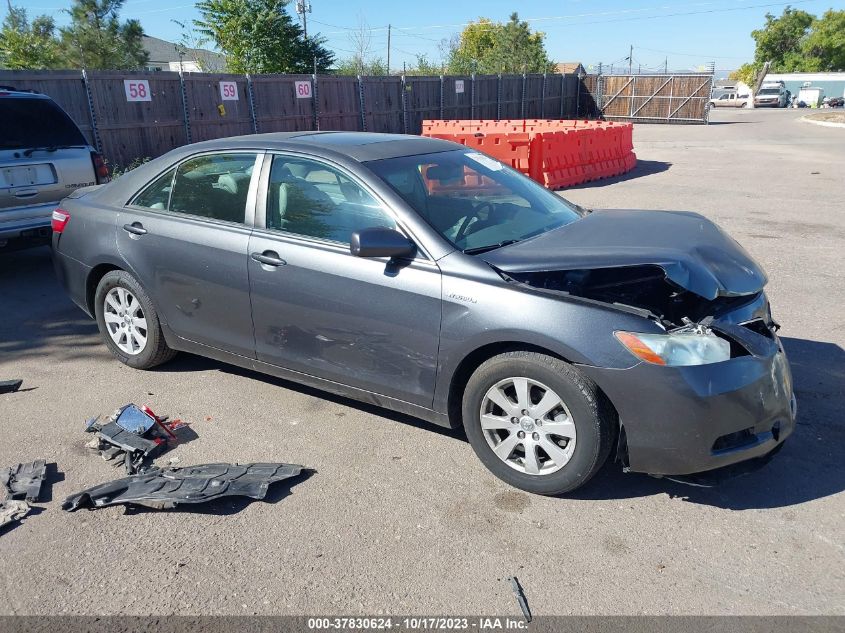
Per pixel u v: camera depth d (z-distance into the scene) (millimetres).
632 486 3553
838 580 2867
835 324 5840
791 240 8883
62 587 2865
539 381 3299
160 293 4652
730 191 13086
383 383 3818
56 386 4785
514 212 4141
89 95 13461
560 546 3100
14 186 6863
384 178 3832
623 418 3158
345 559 3023
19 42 23438
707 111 32906
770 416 3230
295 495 3498
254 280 4137
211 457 3867
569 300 3236
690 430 3094
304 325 4008
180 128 15367
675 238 3643
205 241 4348
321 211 3969
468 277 3443
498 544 3119
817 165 16797
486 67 39344
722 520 3271
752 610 2711
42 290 7094
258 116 17109
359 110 20062
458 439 4055
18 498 3453
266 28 25359
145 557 3043
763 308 3758
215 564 2996
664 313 3639
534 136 13102
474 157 4586
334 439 4059
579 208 4691
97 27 25875
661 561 2996
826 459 3771
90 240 4969
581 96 35469
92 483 3617
